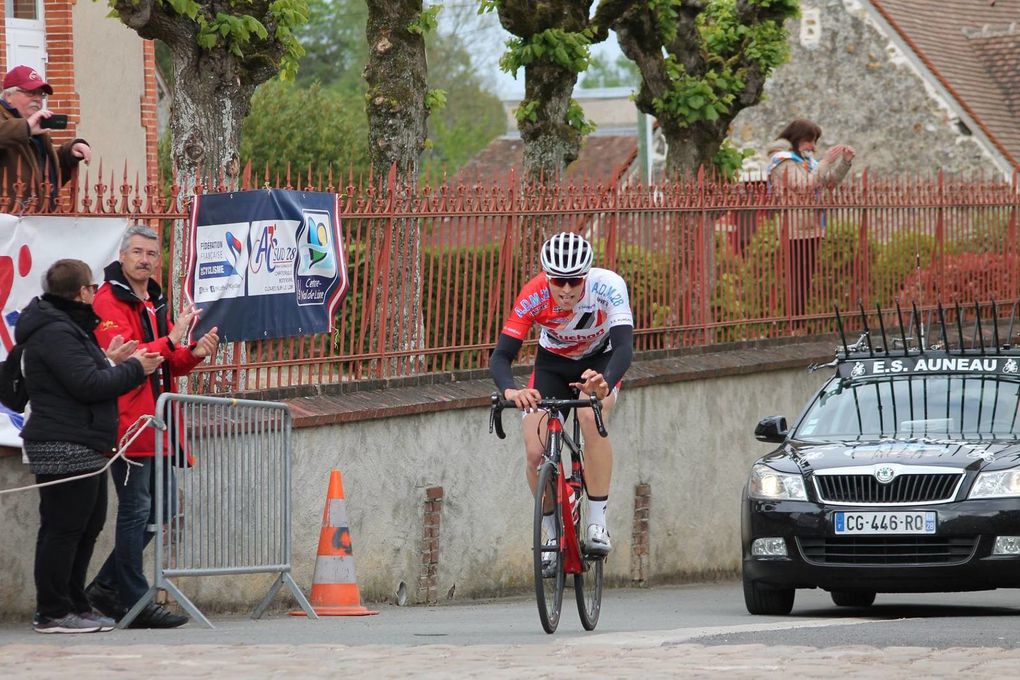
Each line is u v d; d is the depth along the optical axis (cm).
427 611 2355
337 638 1739
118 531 1923
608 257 3005
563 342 1809
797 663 1412
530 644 1622
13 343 1947
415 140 3069
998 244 4197
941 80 6675
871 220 3762
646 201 3088
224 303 2233
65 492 1788
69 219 2020
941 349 2498
